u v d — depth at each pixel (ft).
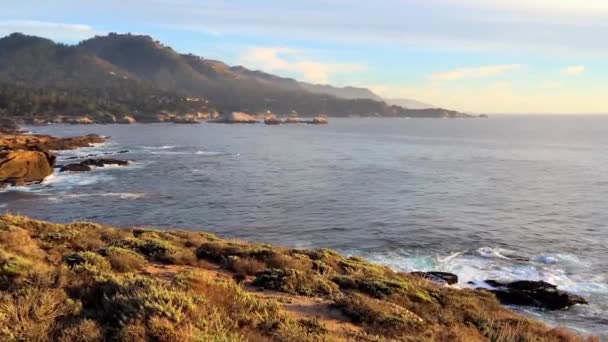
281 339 26.25
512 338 37.76
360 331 32.32
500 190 196.24
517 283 85.87
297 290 42.86
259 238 121.80
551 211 156.35
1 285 28.99
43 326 22.62
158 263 51.70
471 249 112.78
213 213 149.79
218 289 31.55
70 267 38.04
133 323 23.24
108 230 67.26
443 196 181.16
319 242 118.01
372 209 156.25
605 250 112.57
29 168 205.98
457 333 35.27
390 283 48.78
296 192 186.29
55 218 142.00
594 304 79.82
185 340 22.41
